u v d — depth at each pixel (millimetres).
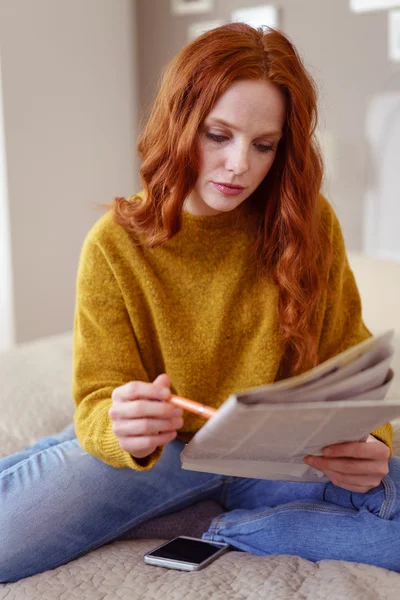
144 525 1264
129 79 3277
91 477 1185
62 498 1156
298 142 1145
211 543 1155
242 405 827
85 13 3082
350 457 1035
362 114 2594
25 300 3029
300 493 1197
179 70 1123
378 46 2520
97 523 1175
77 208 3156
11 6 2834
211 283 1238
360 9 2545
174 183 1152
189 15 3105
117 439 1092
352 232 2684
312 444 973
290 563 1068
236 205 1149
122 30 3227
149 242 1214
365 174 2615
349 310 1326
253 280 1245
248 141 1090
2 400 1666
